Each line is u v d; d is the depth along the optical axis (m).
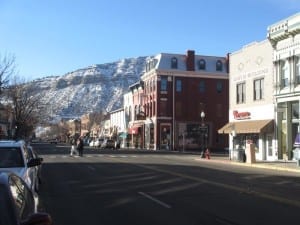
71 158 45.84
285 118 45.44
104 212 13.40
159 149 88.44
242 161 42.97
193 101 90.69
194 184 20.67
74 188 19.39
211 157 55.06
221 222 11.74
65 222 11.91
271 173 29.55
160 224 11.53
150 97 93.75
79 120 181.00
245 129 49.75
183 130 89.81
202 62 91.69
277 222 11.69
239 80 53.22
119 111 125.81
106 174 26.03
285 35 44.50
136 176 24.69
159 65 89.62
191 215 12.78
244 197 16.45
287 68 44.75
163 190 18.45
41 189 19.05
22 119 73.88
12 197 5.32
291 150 44.81
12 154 13.05
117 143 91.44
